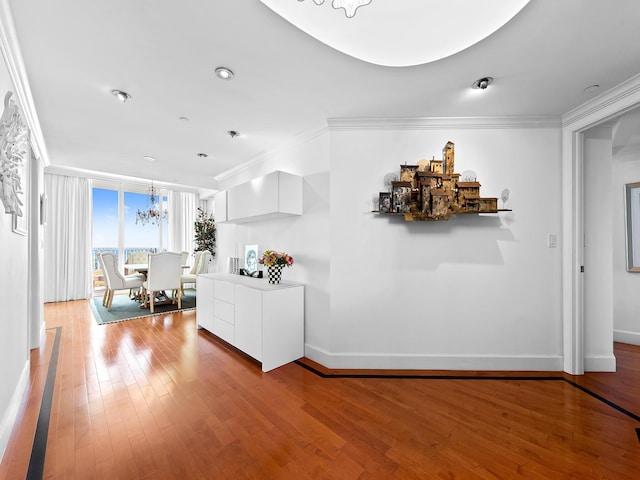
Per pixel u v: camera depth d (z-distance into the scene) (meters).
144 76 1.93
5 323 1.68
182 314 4.52
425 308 2.58
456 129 2.57
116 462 1.48
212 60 1.76
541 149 2.53
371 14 1.55
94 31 1.51
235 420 1.84
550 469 1.45
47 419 1.83
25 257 2.30
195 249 7.68
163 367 2.62
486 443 1.64
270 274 2.93
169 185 6.94
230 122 2.65
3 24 1.36
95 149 3.37
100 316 4.34
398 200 2.48
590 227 2.55
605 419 1.85
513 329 2.54
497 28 1.47
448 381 2.36
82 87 2.05
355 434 1.71
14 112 1.60
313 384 2.32
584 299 2.54
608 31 1.48
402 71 1.86
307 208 2.89
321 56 1.72
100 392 2.17
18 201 1.76
